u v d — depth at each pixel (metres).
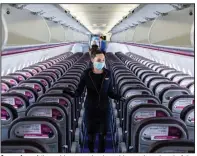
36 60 11.98
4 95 4.10
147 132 2.80
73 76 6.12
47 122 2.81
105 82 3.79
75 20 15.60
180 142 2.33
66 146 3.36
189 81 5.90
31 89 4.69
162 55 11.29
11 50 7.56
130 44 22.81
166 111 3.31
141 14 10.78
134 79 5.72
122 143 4.07
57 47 17.36
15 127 2.79
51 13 10.55
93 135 4.07
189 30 7.18
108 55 16.39
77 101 5.51
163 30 10.82
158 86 5.16
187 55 7.52
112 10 10.13
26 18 9.22
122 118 4.86
